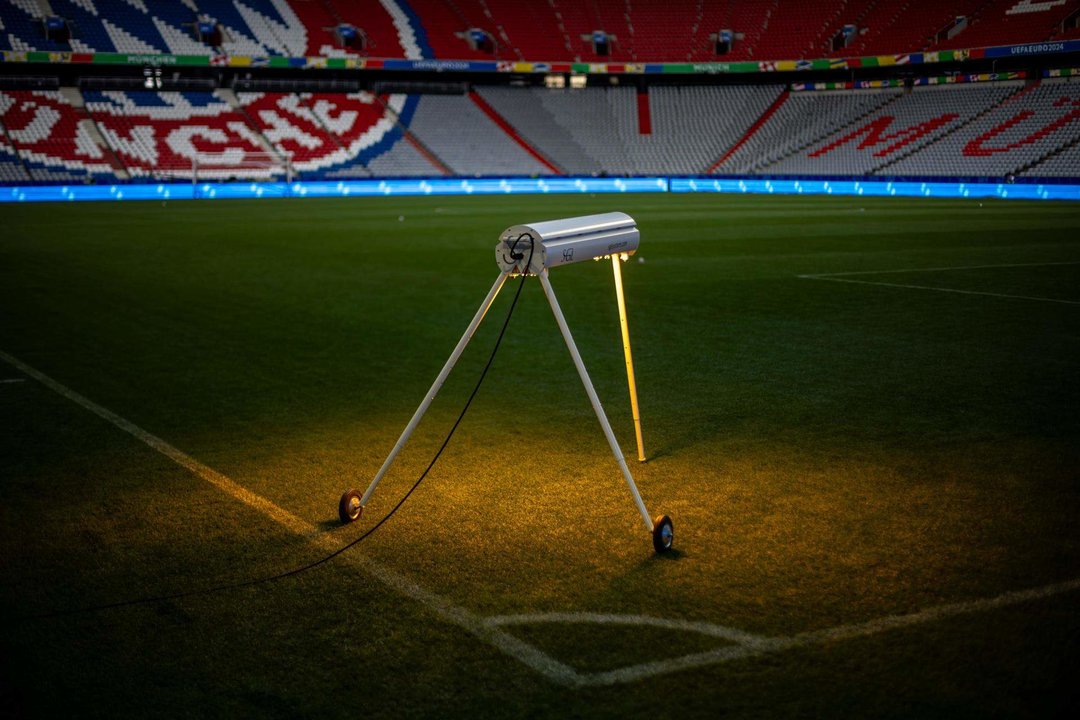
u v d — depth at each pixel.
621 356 8.83
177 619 3.79
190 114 41.25
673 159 45.53
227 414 6.95
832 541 4.49
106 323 10.72
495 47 45.59
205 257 17.09
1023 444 5.98
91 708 3.16
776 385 7.62
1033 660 3.38
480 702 3.16
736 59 45.59
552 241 4.37
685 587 4.01
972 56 39.50
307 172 40.66
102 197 34.50
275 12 43.47
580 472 5.57
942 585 4.00
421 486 5.37
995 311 10.94
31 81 41.12
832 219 25.41
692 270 15.00
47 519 4.91
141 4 41.09
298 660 3.45
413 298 12.48
